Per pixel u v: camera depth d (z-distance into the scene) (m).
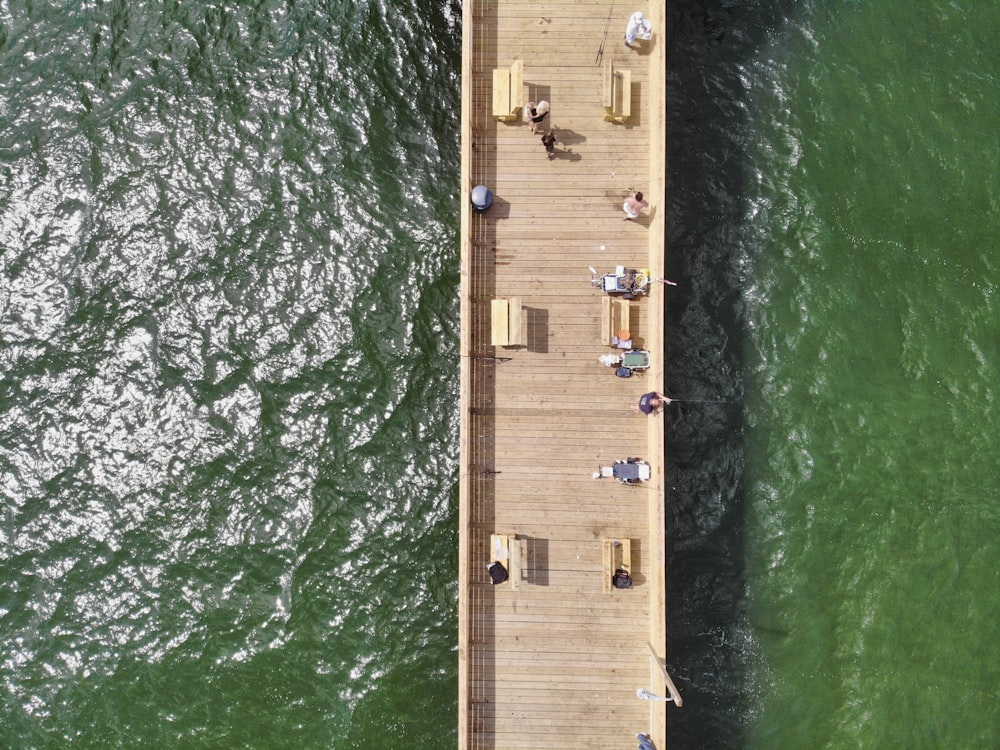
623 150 22.20
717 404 24.77
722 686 23.75
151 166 25.27
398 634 23.62
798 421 24.67
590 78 22.31
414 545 24.00
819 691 23.67
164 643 23.47
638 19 21.27
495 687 21.48
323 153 25.30
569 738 21.31
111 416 24.53
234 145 25.28
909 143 25.70
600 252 22.05
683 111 25.78
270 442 24.41
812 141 25.66
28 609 23.62
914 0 26.16
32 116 25.39
